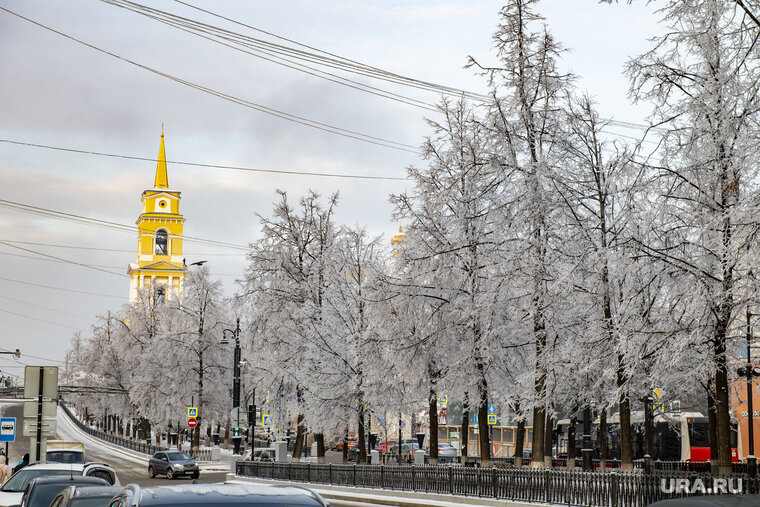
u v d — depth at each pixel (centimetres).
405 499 3161
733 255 2014
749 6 1880
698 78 2244
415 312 3406
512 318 3170
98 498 1038
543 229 2973
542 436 3053
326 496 3594
